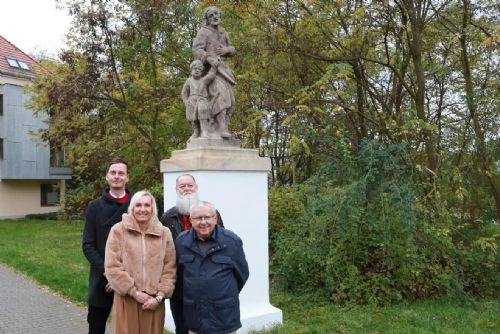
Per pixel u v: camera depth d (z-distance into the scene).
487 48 9.14
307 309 6.67
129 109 15.27
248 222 5.81
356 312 6.43
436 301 7.09
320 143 8.15
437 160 9.22
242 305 5.71
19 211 27.59
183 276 3.73
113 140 15.36
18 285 8.54
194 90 5.96
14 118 26.02
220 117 5.96
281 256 7.95
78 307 7.09
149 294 3.68
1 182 26.64
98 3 14.77
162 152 15.84
